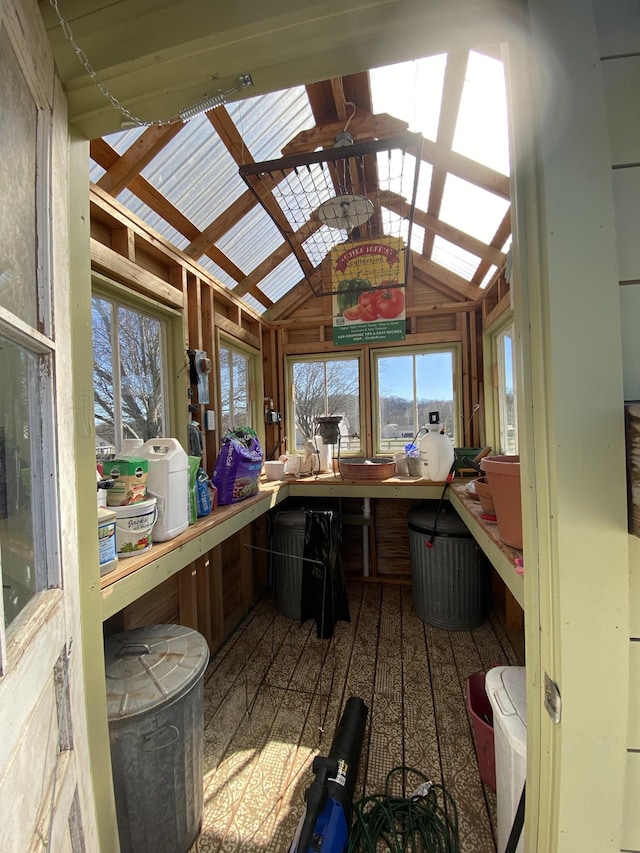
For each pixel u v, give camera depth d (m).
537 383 0.61
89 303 0.88
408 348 3.43
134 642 1.31
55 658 0.61
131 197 1.87
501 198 2.05
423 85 1.67
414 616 2.76
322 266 2.92
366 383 3.50
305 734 1.69
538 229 0.59
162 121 0.82
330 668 2.16
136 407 1.91
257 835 1.27
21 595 0.56
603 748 0.58
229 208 2.28
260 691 1.97
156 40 0.69
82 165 0.86
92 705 0.84
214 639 2.37
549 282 0.57
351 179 2.12
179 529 1.60
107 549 1.19
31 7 0.60
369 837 1.23
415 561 2.73
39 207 0.63
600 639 0.57
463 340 3.24
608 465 0.56
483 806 1.35
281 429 3.64
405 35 0.64
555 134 0.57
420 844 1.24
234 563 2.75
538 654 0.64
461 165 1.97
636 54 0.57
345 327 2.87
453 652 2.29
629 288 0.57
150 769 1.08
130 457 1.46
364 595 3.15
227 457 2.21
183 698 1.14
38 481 0.63
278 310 3.64
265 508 2.49
